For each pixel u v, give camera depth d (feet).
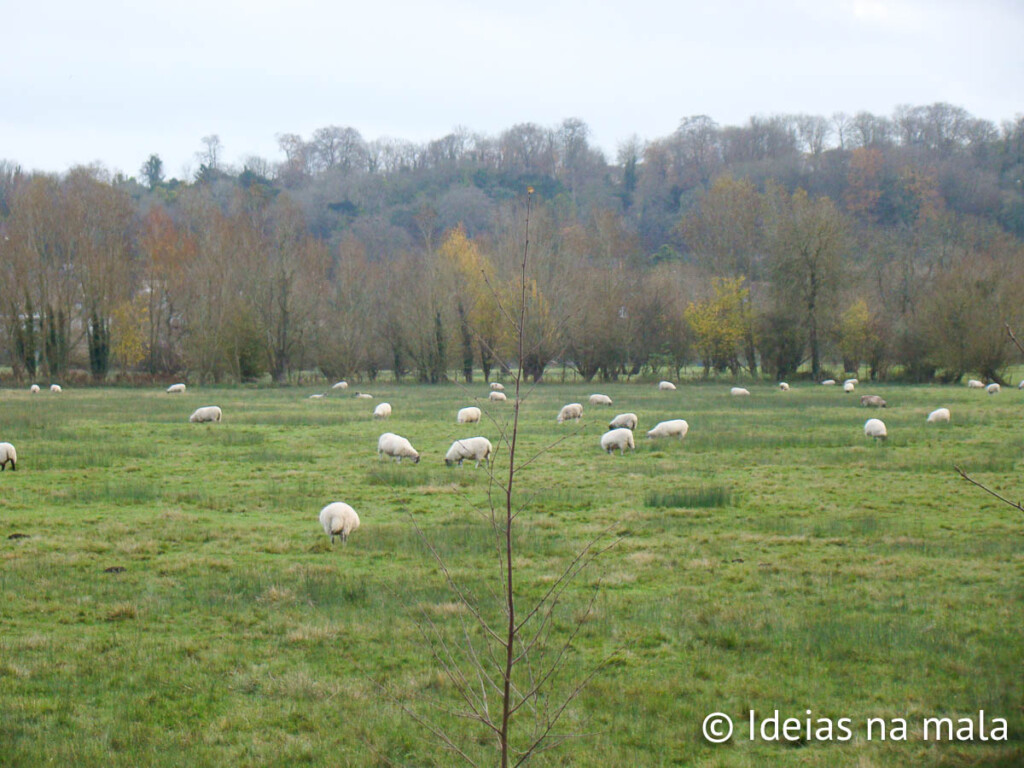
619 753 31.35
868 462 93.86
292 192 512.22
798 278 259.39
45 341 252.21
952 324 232.32
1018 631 42.24
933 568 53.47
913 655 39.58
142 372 275.39
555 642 41.27
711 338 264.11
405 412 152.97
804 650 40.42
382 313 267.80
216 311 251.19
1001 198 435.53
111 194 277.03
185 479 85.40
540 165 574.15
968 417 135.64
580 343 259.60
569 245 288.10
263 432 123.44
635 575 51.88
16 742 31.24
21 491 77.77
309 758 30.78
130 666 38.11
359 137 629.51
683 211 477.77
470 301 245.65
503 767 20.95
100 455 98.37
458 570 52.85
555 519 67.56
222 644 40.88
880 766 30.27
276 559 55.67
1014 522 66.03
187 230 300.81
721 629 42.68
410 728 32.99
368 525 65.26
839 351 274.36
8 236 253.03
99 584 49.42
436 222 453.17
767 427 128.26
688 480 84.69
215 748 31.32
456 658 39.27
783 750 31.71
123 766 29.91
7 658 38.58
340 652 40.04
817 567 53.62
